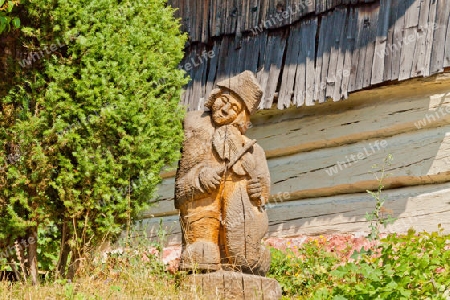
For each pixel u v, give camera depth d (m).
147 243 8.88
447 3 10.41
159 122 8.37
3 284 7.68
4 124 8.04
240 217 8.16
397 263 7.71
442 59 10.30
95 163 8.01
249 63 12.33
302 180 11.88
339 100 11.21
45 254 8.68
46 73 8.08
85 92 7.97
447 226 10.27
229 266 8.12
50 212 8.11
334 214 11.31
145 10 8.73
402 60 10.66
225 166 8.25
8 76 8.20
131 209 8.20
